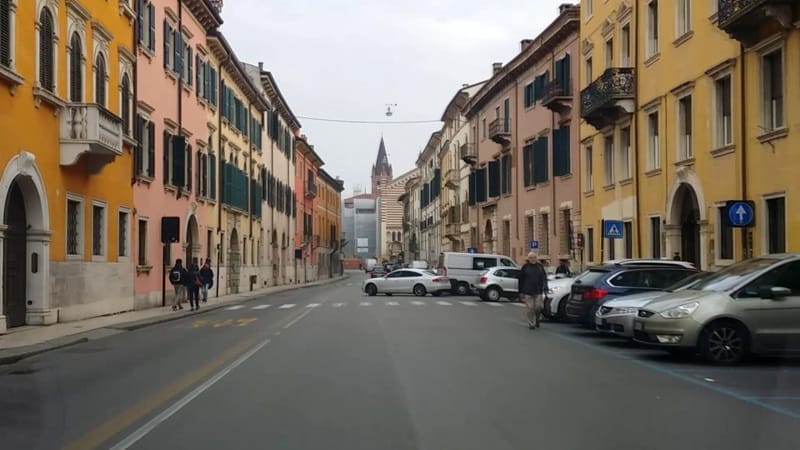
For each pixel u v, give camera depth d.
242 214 47.50
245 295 43.03
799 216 18.42
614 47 30.78
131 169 27.25
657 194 26.80
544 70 40.62
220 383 11.12
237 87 46.56
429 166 93.19
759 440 7.64
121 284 26.30
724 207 22.17
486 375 11.85
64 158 21.14
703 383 11.15
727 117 22.42
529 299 19.88
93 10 23.44
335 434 7.85
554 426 8.23
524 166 44.25
